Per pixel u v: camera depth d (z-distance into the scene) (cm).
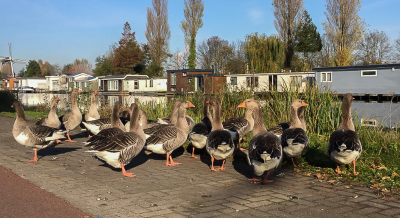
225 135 807
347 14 4438
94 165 898
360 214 545
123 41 7388
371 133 1063
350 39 4506
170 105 1641
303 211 559
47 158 980
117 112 984
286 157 888
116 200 618
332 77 2928
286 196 634
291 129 848
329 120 1167
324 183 716
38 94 4503
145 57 7212
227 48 6650
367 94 2573
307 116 1225
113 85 6088
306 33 5366
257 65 4700
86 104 1984
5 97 3164
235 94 1423
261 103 1380
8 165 885
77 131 1535
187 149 1112
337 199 616
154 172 827
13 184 718
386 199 614
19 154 1034
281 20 4738
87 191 671
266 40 4875
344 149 698
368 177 736
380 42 5553
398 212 552
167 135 870
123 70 6912
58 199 625
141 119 1121
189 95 1645
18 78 9119
